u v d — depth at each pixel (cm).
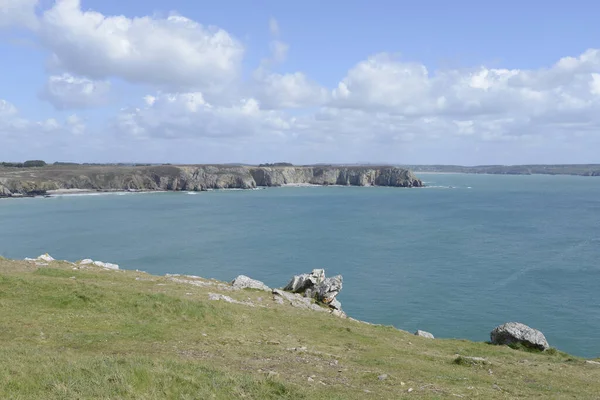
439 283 8244
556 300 7275
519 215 18038
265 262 9762
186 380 1638
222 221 16250
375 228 14712
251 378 1761
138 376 1603
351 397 1745
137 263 9481
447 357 2939
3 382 1416
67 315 2695
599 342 5684
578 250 11069
